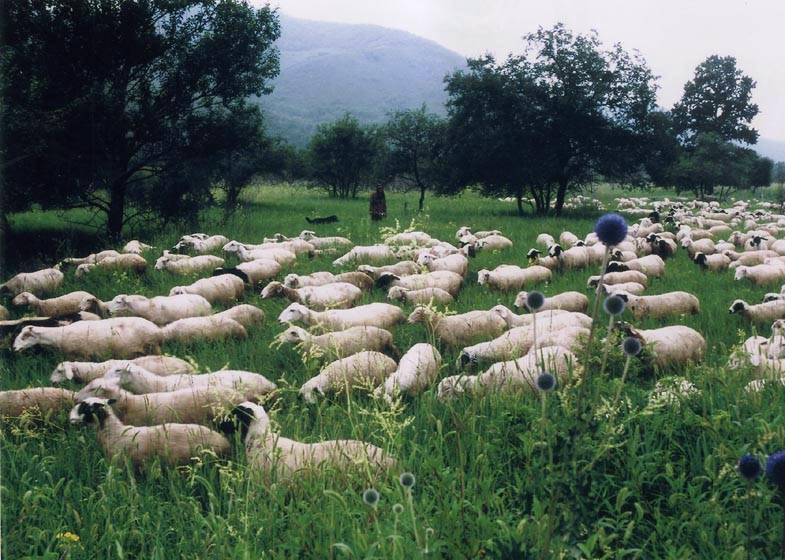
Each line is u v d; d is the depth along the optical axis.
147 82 22.69
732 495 4.51
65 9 19.53
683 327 8.62
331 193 60.19
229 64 22.81
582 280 14.12
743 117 84.25
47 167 19.56
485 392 6.49
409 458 5.17
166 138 22.77
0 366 8.20
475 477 4.85
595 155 35.28
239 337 9.52
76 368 7.55
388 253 16.19
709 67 85.44
